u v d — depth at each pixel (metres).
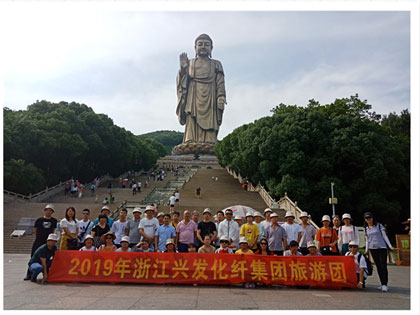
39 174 41.19
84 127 52.66
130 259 11.11
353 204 37.28
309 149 39.12
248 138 43.75
